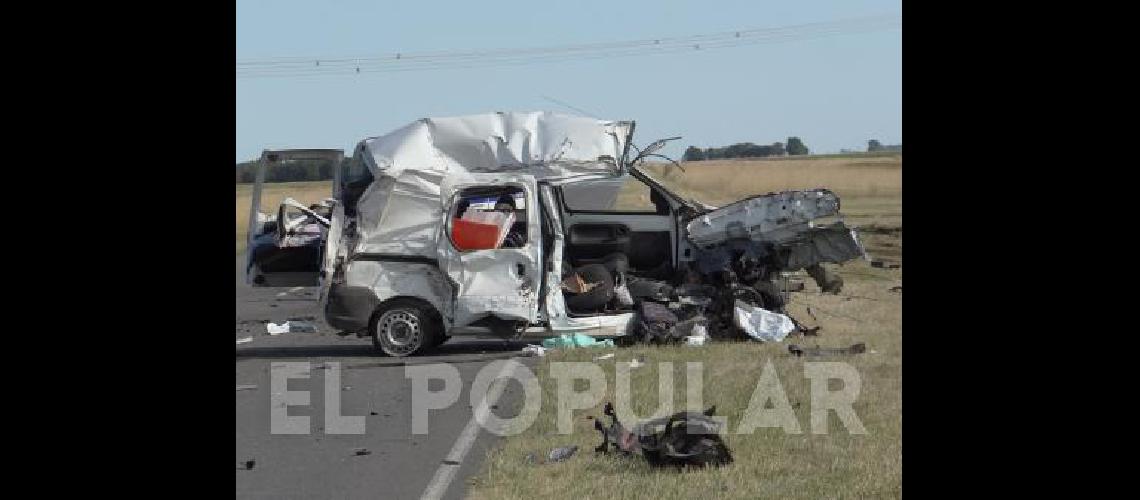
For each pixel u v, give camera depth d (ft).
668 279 69.26
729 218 68.95
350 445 40.32
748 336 63.98
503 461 36.94
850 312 77.51
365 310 62.54
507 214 62.85
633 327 64.34
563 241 64.03
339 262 63.16
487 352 63.31
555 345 63.31
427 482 34.96
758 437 39.11
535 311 62.54
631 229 69.36
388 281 62.75
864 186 230.89
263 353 65.00
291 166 82.48
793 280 86.99
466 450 39.19
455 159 66.64
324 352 65.00
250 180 149.48
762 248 69.67
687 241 69.26
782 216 68.64
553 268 63.31
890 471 34.27
